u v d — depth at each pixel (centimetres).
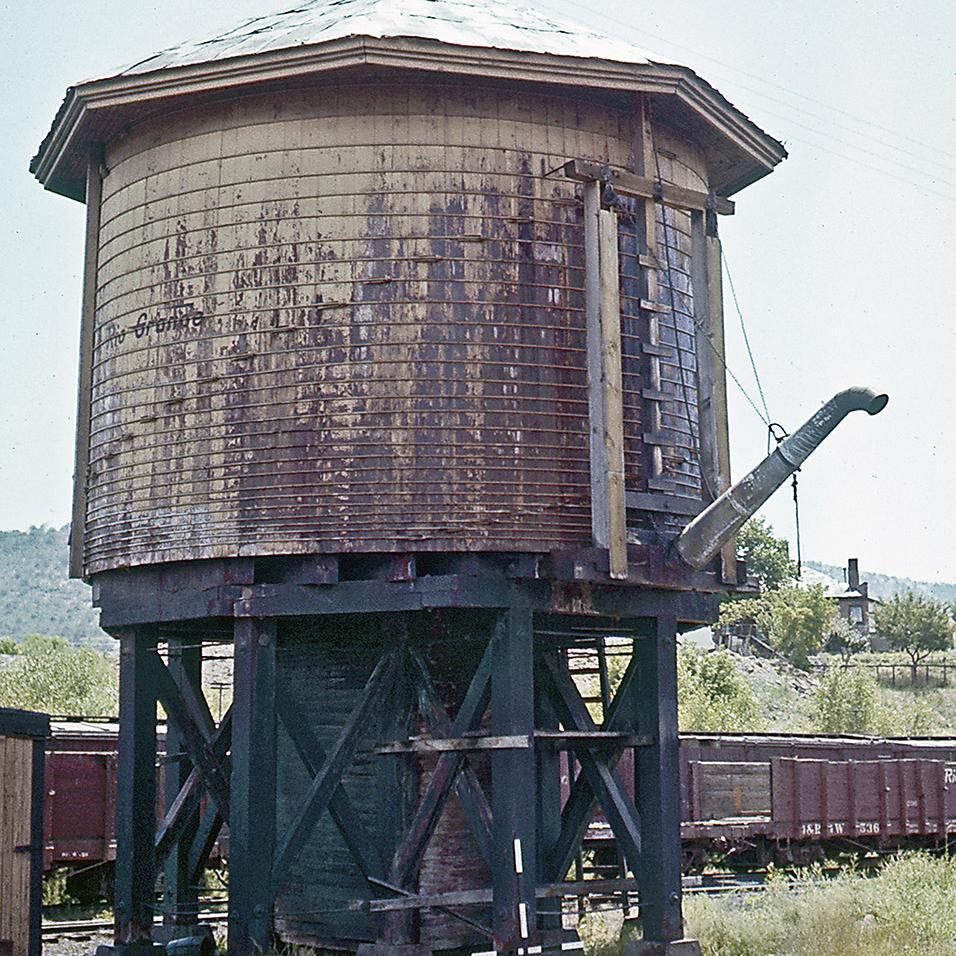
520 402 1435
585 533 1438
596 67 1448
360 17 1512
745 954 1653
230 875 1412
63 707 4081
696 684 4844
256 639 1441
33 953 1365
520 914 1364
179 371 1485
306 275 1441
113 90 1483
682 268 1608
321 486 1411
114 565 1527
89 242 1642
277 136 1468
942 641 7944
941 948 1616
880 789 2888
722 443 1606
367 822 1579
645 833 1508
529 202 1470
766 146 1692
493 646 1422
